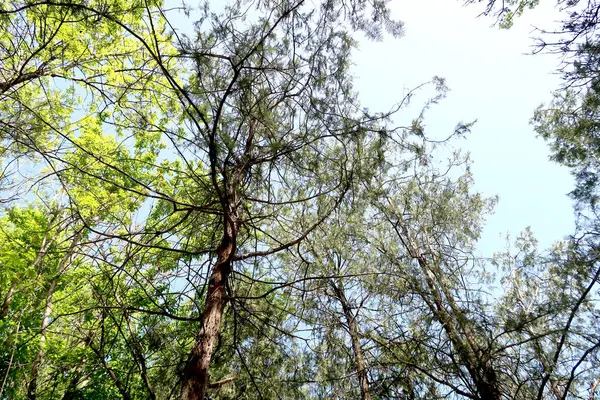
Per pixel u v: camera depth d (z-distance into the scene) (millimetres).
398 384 6500
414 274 7109
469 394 5832
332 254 7035
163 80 7137
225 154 4188
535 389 5793
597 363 5418
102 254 4840
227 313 5727
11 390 6082
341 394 6781
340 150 4941
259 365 6051
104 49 7285
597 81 6129
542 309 5762
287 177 5109
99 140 7352
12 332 6590
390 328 6980
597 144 6703
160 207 6035
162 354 5203
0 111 6738
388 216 7859
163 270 5680
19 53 6867
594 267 5633
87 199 6305
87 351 6281
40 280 6645
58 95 7566
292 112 4781
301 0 3902
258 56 4273
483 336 6098
